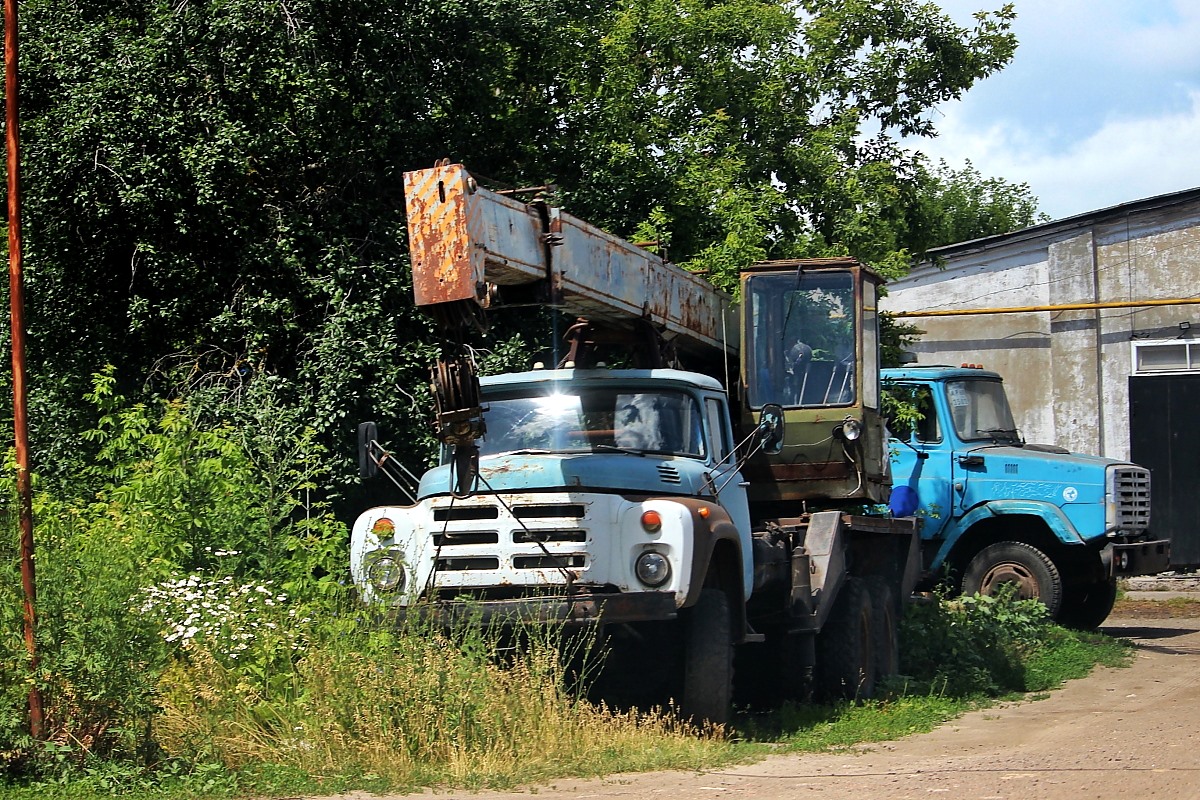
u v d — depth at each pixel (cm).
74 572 806
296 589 1023
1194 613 2053
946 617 1369
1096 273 2589
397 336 1369
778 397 1203
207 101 1402
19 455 778
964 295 2714
